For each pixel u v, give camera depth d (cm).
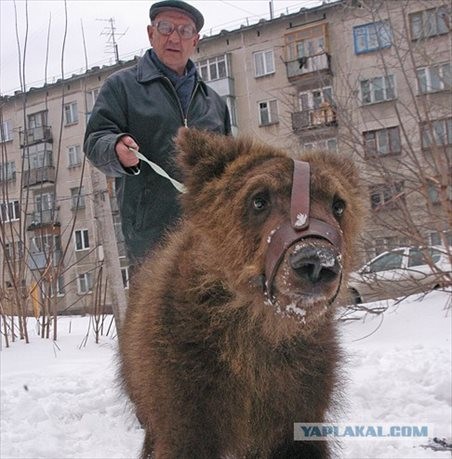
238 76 2730
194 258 308
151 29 475
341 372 326
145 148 462
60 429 485
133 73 468
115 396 551
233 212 292
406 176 991
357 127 1206
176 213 459
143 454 391
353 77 1800
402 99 1202
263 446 312
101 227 779
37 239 1154
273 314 280
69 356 831
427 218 1052
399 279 1027
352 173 333
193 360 292
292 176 281
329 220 269
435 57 1132
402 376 611
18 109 2605
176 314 297
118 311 761
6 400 570
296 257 251
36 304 1066
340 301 311
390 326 916
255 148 315
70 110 2748
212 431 296
